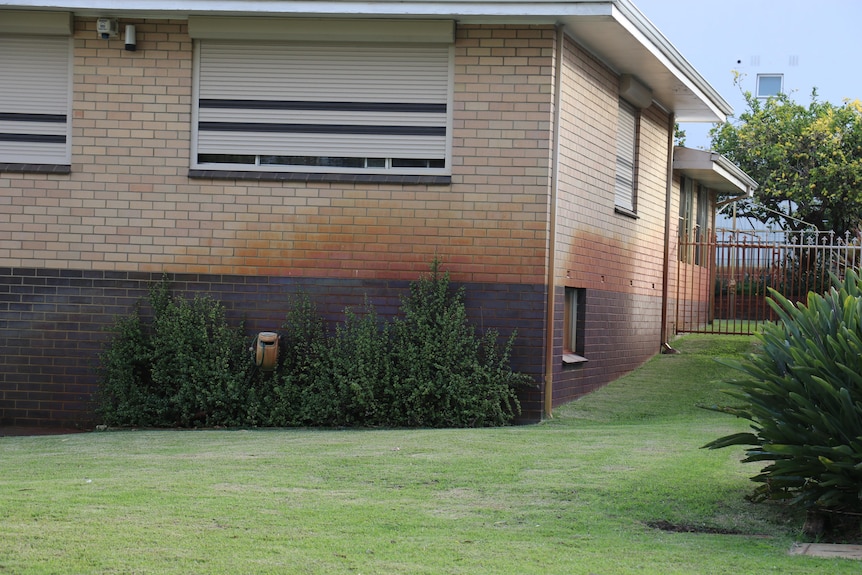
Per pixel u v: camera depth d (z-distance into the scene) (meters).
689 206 21.56
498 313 12.45
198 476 8.16
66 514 6.69
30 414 12.94
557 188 12.56
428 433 10.80
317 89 12.67
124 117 12.80
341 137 12.66
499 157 12.44
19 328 12.94
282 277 12.69
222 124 12.77
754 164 30.02
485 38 12.43
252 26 12.50
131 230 12.80
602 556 5.93
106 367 12.64
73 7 12.35
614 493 7.48
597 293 14.53
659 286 18.03
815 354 6.77
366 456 9.02
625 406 13.39
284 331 12.68
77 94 12.82
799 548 6.23
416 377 12.16
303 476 8.18
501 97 12.42
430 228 12.53
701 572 5.61
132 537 6.13
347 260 12.62
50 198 12.88
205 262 12.74
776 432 6.79
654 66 14.64
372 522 6.67
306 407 12.21
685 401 13.72
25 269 12.91
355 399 12.10
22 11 12.60
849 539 6.61
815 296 7.24
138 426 12.49
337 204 12.63
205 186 12.73
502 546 6.12
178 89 12.74
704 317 22.92
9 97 12.93
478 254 12.48
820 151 29.05
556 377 12.89
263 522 6.58
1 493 7.39
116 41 12.78
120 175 12.80
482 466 8.48
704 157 19.59
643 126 16.80
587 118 13.73
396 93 12.59
